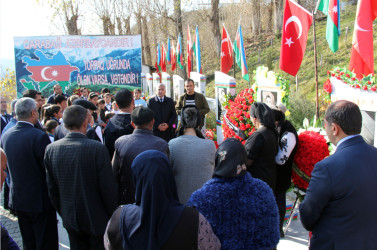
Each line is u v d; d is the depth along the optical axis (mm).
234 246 1824
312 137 3475
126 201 2973
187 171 2967
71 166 2666
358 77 4781
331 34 5281
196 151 2973
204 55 26422
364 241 1857
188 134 3145
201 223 1630
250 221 1845
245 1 22578
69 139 2756
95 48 15281
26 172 3195
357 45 4688
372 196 1857
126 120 3725
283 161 3318
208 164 3006
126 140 2986
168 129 5984
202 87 8844
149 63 28297
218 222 1849
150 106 5941
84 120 2836
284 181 3465
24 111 3264
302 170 3484
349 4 18969
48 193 3082
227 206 1856
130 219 1636
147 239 1554
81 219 2732
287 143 3291
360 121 1990
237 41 8438
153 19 23453
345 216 1874
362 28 4613
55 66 15125
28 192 3203
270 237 1888
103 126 6152
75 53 15180
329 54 14188
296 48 5492
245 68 7926
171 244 1551
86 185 2680
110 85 15586
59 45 15023
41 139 3230
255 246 1847
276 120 3410
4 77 16562
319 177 1942
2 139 3275
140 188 1624
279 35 20562
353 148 1945
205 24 24312
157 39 26078
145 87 17219
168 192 1640
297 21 5426
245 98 5535
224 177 1941
